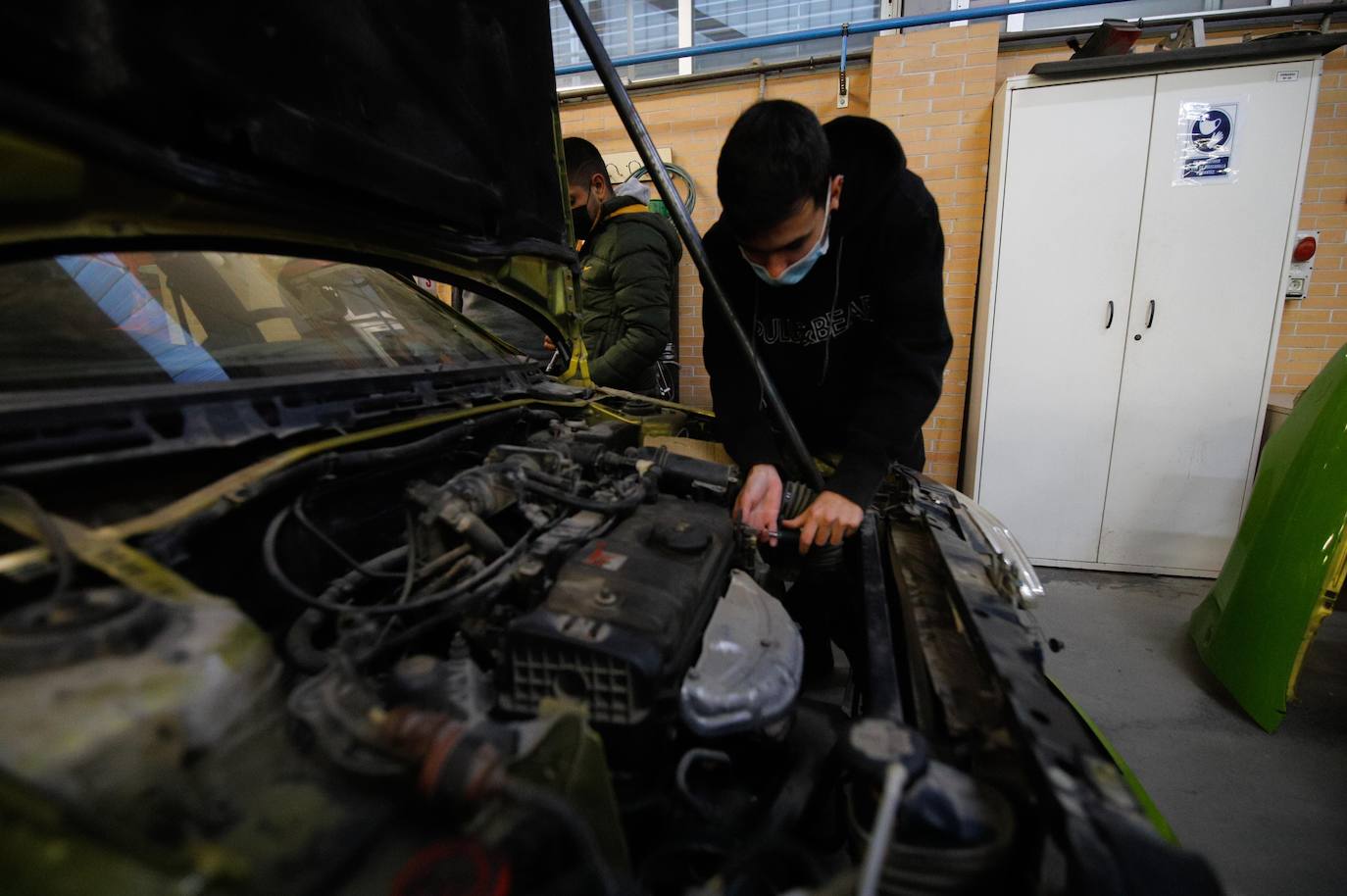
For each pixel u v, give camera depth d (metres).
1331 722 1.53
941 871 0.44
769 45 2.74
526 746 0.47
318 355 0.97
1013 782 0.51
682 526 0.76
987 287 2.43
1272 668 1.48
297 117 0.66
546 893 0.39
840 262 1.15
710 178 3.00
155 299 0.88
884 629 0.74
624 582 0.63
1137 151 2.14
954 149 2.58
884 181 1.06
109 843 0.32
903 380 1.08
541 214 1.20
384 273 1.33
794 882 0.52
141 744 0.35
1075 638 1.96
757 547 0.96
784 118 0.82
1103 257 2.25
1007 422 2.46
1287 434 1.62
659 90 2.98
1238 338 2.17
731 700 0.59
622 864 0.46
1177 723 1.55
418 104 0.84
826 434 1.41
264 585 0.67
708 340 1.33
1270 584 1.51
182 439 0.62
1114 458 2.38
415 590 0.72
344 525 0.78
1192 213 2.14
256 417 0.70
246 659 0.43
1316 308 2.56
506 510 0.84
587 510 0.80
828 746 0.70
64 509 0.55
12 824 0.31
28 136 0.47
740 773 0.70
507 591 0.68
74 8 0.48
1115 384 2.32
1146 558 2.41
